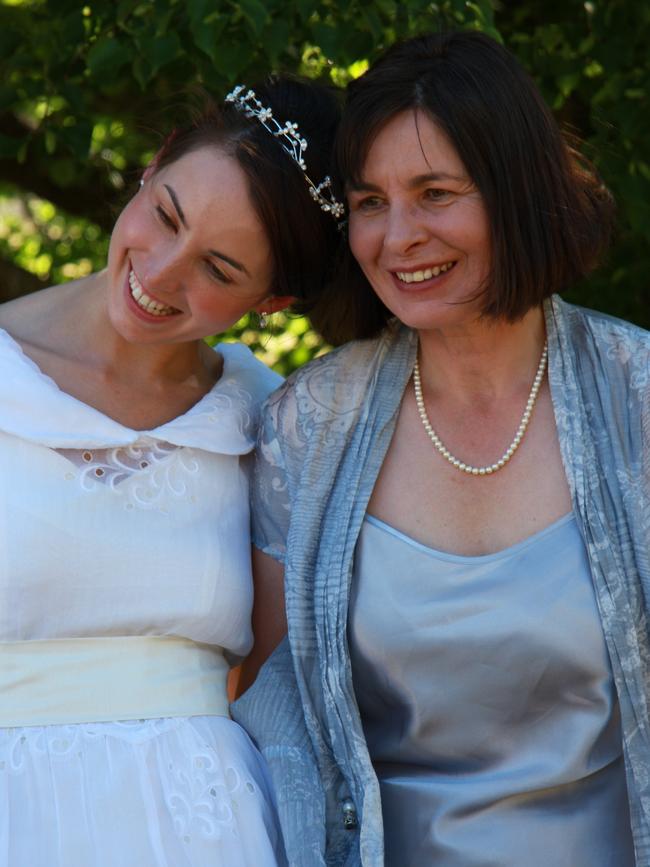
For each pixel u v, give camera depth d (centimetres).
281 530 406
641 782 352
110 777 362
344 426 392
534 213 361
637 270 698
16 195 955
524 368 382
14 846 349
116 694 375
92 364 404
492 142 354
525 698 361
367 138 359
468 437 379
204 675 392
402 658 366
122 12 605
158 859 358
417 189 357
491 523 369
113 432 385
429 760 373
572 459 366
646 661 358
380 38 579
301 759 376
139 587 379
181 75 639
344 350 402
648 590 356
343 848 375
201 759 374
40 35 661
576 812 361
